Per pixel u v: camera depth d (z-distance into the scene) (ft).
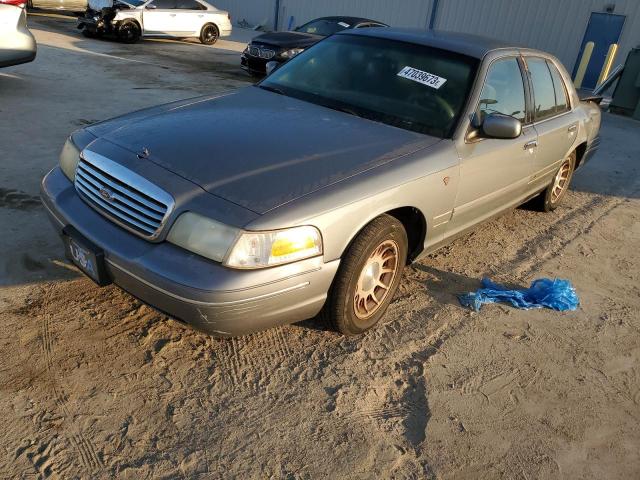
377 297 10.32
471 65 12.01
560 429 8.84
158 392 8.43
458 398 9.19
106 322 9.75
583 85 52.95
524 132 13.19
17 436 7.38
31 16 56.95
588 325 11.78
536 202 17.52
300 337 10.11
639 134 32.58
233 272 7.65
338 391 8.95
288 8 75.77
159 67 35.99
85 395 8.18
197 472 7.24
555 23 52.95
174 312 7.97
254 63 35.47
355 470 7.61
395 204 9.42
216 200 7.93
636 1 48.14
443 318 11.33
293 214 8.00
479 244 15.15
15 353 8.76
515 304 12.11
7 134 18.44
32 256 11.35
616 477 8.09
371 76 12.25
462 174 10.93
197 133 9.58
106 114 22.54
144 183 8.27
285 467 7.50
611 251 15.79
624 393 9.86
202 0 51.65
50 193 9.56
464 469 7.89
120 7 45.50
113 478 7.00
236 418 8.17
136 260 7.96
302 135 9.97
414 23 62.59
